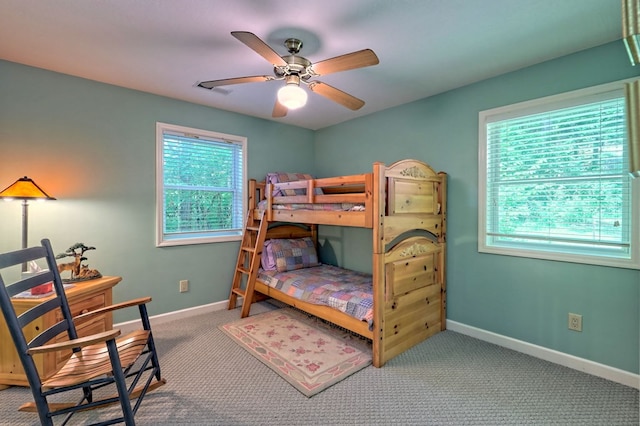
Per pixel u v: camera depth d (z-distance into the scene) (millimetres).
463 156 2910
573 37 2055
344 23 1891
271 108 3584
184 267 3389
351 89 2971
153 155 3160
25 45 2180
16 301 2018
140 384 2092
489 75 2660
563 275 2352
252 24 1905
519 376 2207
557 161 2395
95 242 2850
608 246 2191
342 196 2656
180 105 3320
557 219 2418
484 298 2799
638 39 522
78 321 1914
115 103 2930
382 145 3631
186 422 1755
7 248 2490
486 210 2777
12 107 2463
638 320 2047
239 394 2010
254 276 3420
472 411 1846
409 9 1750
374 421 1764
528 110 2508
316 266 3967
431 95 3133
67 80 2684
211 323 3201
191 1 1690
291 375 2209
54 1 1688
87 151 2795
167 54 2307
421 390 2049
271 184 3447
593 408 1863
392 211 2459
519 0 1674
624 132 2094
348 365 2346
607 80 2137
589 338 2238
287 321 3252
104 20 1872
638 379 2045
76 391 2049
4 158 2443
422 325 2793
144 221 3117
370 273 3684
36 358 2031
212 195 3656
